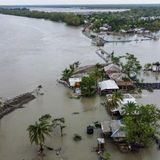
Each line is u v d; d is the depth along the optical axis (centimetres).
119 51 19025
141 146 7194
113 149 7162
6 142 7569
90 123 8550
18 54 17875
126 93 10706
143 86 11519
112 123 7850
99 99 10519
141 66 14362
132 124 7175
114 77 11869
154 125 7738
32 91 11219
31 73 13625
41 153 6969
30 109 9619
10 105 9744
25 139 7700
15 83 12150
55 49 19688
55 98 10612
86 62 15838
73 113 9300
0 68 14488
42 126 6975
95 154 6981
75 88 11369
